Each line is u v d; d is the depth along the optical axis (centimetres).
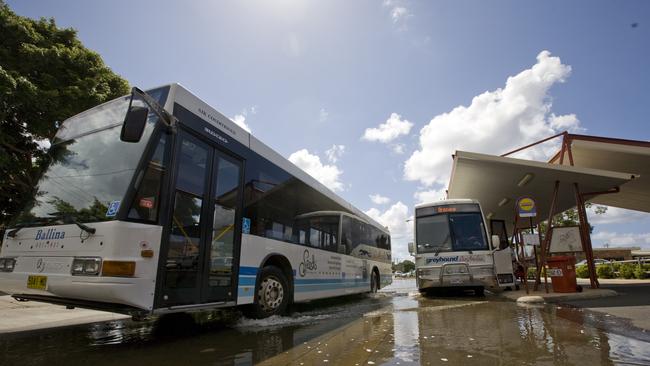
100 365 405
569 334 491
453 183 1460
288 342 510
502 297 1107
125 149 505
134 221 460
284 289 780
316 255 946
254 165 729
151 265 469
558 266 1030
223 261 607
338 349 454
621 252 5728
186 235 534
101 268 432
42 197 539
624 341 446
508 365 360
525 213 1042
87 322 729
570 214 2748
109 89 1433
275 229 773
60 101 1238
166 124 511
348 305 1066
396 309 876
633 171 1573
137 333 598
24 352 470
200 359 425
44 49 1271
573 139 1395
